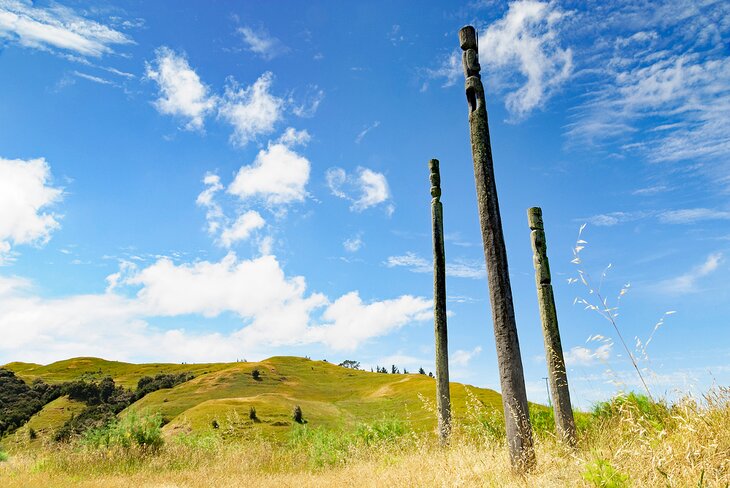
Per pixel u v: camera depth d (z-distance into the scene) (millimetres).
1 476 13562
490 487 5551
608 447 5344
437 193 13758
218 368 143000
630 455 4621
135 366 158250
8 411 81312
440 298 12891
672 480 3982
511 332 6434
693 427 4586
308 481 10742
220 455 17469
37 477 13383
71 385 96312
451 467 6844
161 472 14797
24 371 151125
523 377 6363
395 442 13875
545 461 5961
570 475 5074
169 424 45219
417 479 6793
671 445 4453
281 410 54344
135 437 18078
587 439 7195
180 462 16750
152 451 17969
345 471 11023
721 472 4145
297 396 97625
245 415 49312
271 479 12055
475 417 10242
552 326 8922
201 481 12266
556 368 8594
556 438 7129
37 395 94625
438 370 12203
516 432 6070
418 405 53500
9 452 18594
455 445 9055
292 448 19438
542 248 9453
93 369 150250
